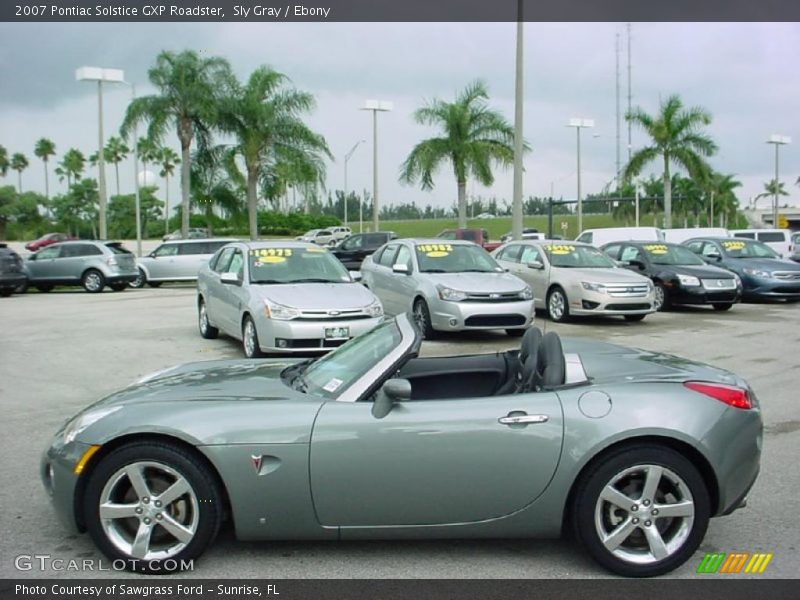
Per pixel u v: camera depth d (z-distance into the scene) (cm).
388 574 397
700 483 393
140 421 398
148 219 8662
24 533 456
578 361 436
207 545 399
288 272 1097
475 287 1212
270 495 393
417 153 3155
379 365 419
